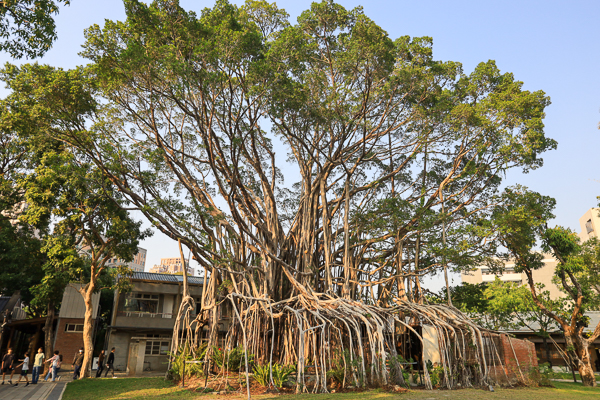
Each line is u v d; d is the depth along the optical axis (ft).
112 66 53.06
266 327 65.57
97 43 51.39
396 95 68.03
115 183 64.28
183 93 54.75
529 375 56.13
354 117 66.28
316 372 51.03
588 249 74.18
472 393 47.67
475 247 70.90
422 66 67.51
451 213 75.61
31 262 87.86
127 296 106.63
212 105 55.77
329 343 58.13
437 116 67.21
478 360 56.39
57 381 68.28
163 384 60.95
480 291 88.33
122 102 59.62
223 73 52.80
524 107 65.10
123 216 80.48
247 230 63.62
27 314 122.52
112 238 79.10
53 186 72.95
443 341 57.31
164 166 71.61
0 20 34.91
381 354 52.54
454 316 61.87
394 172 79.30
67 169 63.46
